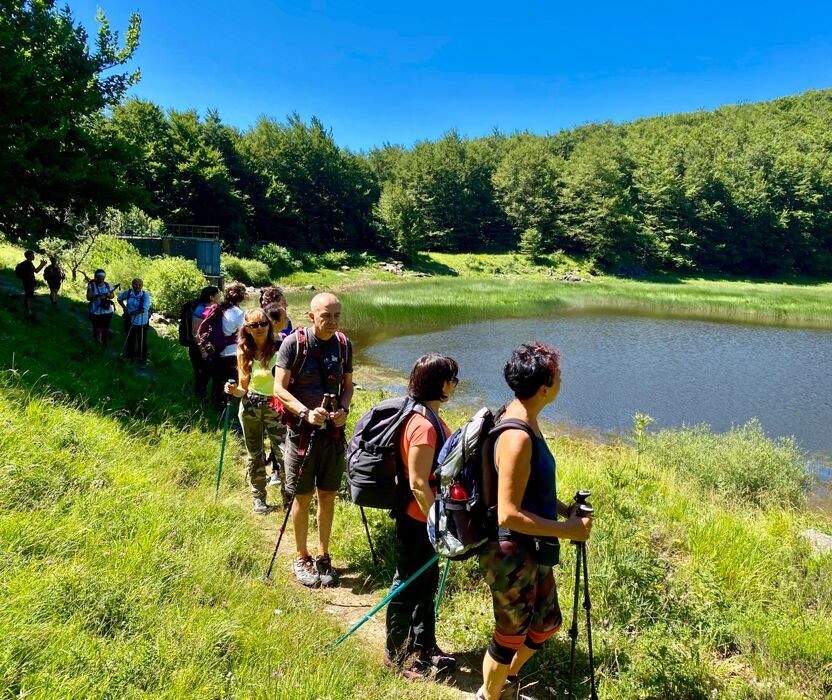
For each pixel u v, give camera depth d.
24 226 10.73
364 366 18.77
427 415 3.02
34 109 10.64
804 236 76.38
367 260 62.16
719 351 23.39
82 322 12.03
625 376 18.42
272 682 2.59
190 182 49.03
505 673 2.59
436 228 77.31
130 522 3.78
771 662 3.32
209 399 8.43
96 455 4.73
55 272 12.31
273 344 5.15
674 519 5.63
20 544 3.14
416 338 24.69
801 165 80.31
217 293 8.40
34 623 2.50
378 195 76.56
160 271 19.05
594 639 3.36
